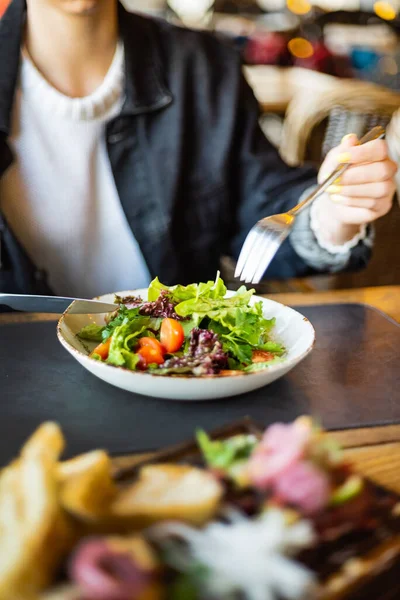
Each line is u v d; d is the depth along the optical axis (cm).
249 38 350
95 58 158
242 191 173
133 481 55
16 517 45
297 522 47
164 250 164
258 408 88
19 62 152
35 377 96
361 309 128
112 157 159
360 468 73
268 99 283
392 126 195
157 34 172
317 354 106
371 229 148
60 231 159
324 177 130
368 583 47
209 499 47
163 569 44
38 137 155
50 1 145
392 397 92
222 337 99
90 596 40
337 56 341
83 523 47
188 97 168
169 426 83
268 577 43
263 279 160
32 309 107
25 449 53
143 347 94
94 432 81
